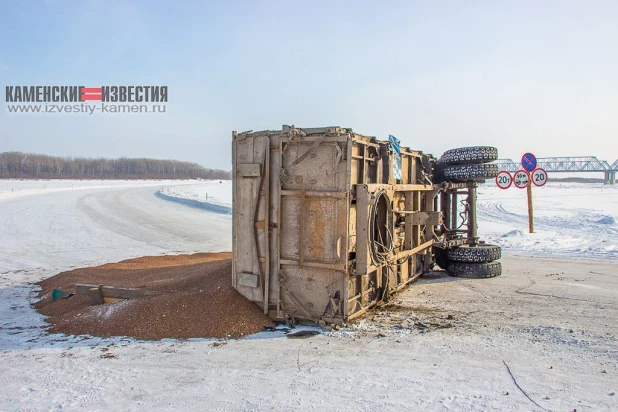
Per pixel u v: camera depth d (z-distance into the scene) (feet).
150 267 34.81
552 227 60.54
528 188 51.88
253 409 12.78
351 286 21.47
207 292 22.38
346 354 17.16
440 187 33.45
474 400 13.10
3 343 19.29
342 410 12.63
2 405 13.30
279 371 15.58
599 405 12.73
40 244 51.29
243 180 22.44
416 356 16.80
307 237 20.90
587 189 207.62
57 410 12.95
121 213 89.04
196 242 54.13
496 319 21.71
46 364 16.58
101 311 22.08
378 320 21.86
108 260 42.32
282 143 21.18
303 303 21.17
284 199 21.38
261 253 22.06
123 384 14.70
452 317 22.24
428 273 34.37
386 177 24.98
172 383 14.71
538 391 13.66
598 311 22.63
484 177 33.99
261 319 21.26
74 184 247.70
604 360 16.08
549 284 29.35
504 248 44.34
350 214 20.58
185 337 19.53
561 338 18.51
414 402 13.03
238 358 16.92
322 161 20.58
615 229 54.80
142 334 19.77
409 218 28.53
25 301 27.78
